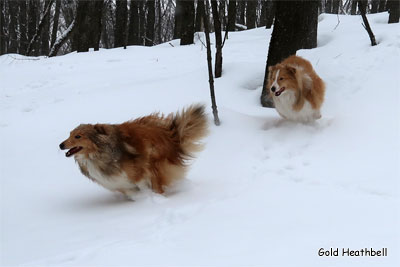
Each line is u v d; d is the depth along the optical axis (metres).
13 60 9.31
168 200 3.95
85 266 3.12
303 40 5.48
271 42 5.57
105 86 6.53
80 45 11.52
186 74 6.40
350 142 4.59
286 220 3.49
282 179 4.19
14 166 4.62
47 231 3.61
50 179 4.43
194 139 4.15
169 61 8.03
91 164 3.89
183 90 5.85
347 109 5.12
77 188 4.29
